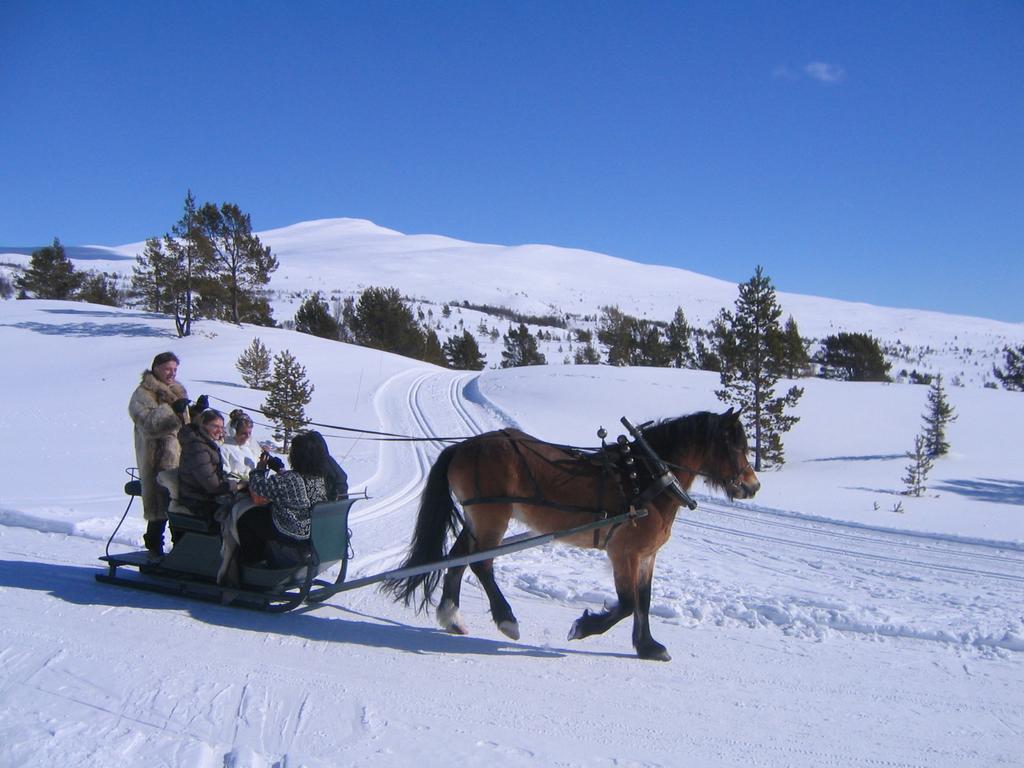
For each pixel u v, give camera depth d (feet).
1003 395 134.31
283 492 21.58
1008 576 34.88
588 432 93.71
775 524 47.01
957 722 17.35
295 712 15.52
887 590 30.96
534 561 32.01
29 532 30.63
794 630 24.11
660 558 36.09
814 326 454.40
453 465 22.99
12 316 169.27
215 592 22.45
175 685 16.35
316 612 23.11
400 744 14.37
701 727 16.42
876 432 110.22
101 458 65.92
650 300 518.78
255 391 115.24
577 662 20.44
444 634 22.13
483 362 215.92
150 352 141.38
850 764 15.02
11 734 13.19
